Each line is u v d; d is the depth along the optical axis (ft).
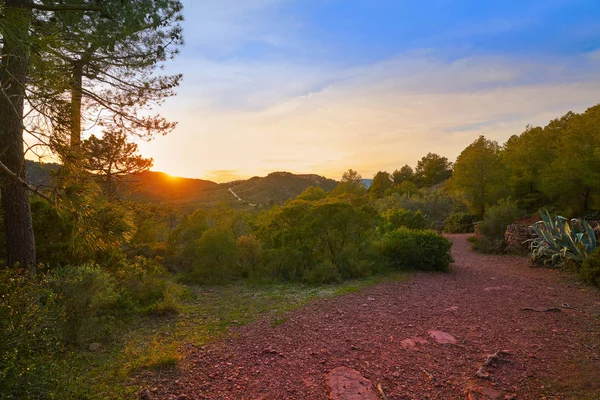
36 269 17.33
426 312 18.25
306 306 19.80
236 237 39.52
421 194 132.46
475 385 10.55
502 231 47.98
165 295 21.18
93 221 11.30
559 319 16.67
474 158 87.66
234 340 14.85
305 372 11.70
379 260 31.04
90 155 12.24
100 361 12.92
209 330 16.34
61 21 16.37
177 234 35.76
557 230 32.91
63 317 11.98
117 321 17.21
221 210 45.01
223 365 12.31
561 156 63.00
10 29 9.03
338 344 14.07
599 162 54.34
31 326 9.55
